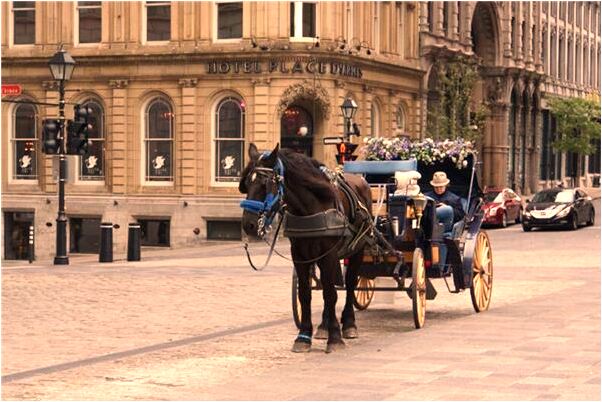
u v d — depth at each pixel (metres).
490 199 73.38
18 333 23.58
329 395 16.42
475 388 16.88
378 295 28.36
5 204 74.69
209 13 69.75
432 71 89.44
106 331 23.89
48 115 73.69
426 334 22.97
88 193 73.06
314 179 20.50
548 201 69.06
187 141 70.31
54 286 34.00
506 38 108.94
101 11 72.31
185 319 25.92
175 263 46.69
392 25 81.12
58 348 21.47
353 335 22.56
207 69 69.56
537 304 28.61
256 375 18.22
